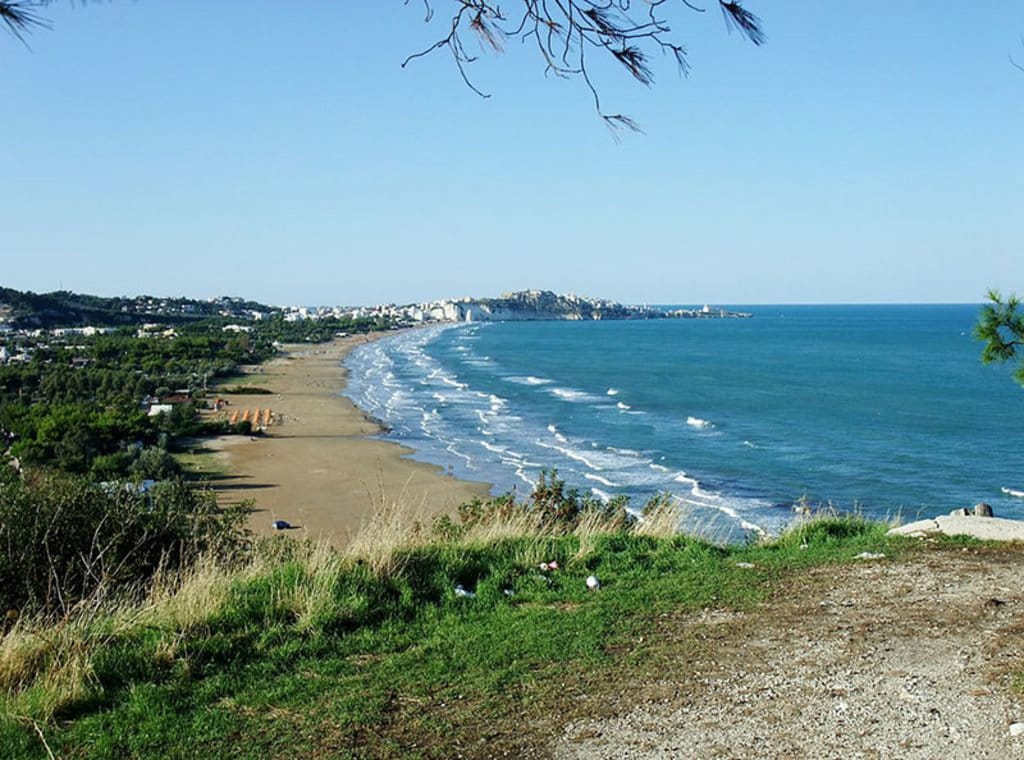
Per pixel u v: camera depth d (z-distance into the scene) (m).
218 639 6.37
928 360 105.69
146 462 39.88
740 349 133.75
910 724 4.67
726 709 5.04
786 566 8.69
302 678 5.80
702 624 6.80
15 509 7.98
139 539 8.77
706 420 55.50
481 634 6.67
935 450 42.97
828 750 4.42
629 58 3.49
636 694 5.35
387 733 4.91
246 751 4.71
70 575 7.83
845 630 6.44
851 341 151.62
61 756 4.66
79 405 57.03
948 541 9.38
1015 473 36.97
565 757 4.54
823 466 39.31
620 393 72.88
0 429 48.06
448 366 107.06
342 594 7.36
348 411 62.81
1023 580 7.62
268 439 50.09
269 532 28.03
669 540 9.91
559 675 5.75
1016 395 67.25
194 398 70.75
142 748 4.77
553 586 8.15
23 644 5.95
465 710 5.20
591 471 38.84
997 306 7.07
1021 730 4.45
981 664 5.52
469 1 3.47
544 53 3.57
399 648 6.44
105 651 6.04
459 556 8.73
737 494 33.62
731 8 3.28
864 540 9.92
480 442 48.00
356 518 30.66
